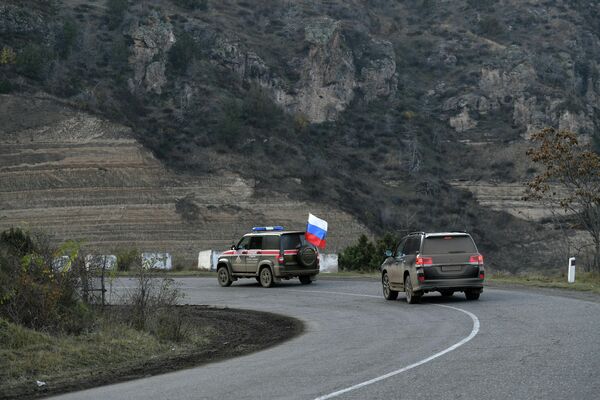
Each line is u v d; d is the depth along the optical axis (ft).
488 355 60.34
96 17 619.67
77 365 66.95
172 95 562.66
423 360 59.36
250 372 59.11
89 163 433.07
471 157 623.77
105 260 97.81
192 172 460.55
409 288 114.32
